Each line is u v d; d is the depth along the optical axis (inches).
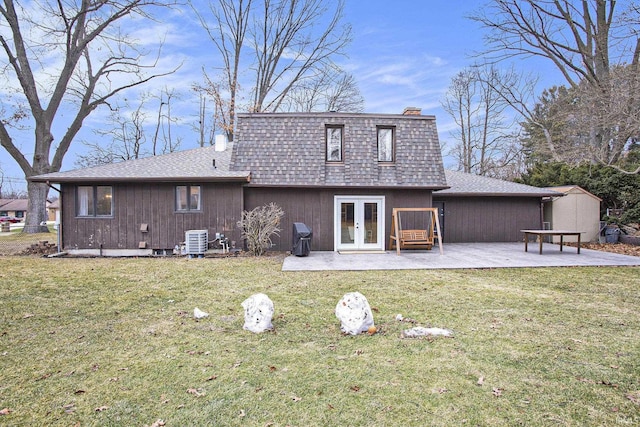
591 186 631.2
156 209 482.6
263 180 494.0
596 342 172.4
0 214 1993.1
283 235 510.3
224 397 124.9
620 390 129.3
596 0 722.2
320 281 305.7
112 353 159.9
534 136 1048.2
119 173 472.7
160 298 250.8
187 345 168.9
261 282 302.0
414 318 207.0
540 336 179.8
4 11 716.0
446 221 609.9
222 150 609.0
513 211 618.5
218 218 487.2
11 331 186.1
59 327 192.5
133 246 481.1
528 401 122.3
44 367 146.4
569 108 778.8
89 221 478.9
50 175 460.8
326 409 117.9
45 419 112.4
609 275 329.1
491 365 147.9
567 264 382.3
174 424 110.3
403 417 113.7
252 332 185.6
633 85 529.3
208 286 287.1
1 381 135.1
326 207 511.8
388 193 519.8
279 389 129.9
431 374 140.3
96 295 257.9
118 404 120.6
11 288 277.3
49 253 486.9
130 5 756.0
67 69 769.6
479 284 293.6
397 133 524.4
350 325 182.4
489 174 1202.6
